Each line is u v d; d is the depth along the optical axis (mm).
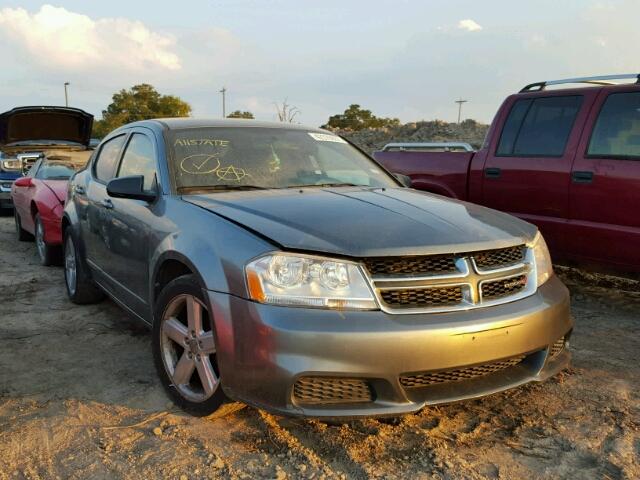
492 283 3018
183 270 3455
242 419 3236
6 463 2840
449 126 26000
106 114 57000
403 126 27625
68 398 3525
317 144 4578
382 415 2711
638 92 5004
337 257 2791
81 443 3004
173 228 3416
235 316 2830
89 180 5152
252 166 4047
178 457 2869
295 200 3441
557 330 3178
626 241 4926
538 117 5691
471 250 2953
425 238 2934
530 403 3471
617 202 4961
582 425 3211
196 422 3205
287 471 2768
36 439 3047
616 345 4418
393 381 2707
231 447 2963
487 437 3096
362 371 2672
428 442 3027
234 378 2854
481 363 2855
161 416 3271
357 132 28906
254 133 4406
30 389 3666
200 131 4230
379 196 3662
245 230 3006
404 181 4703
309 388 2727
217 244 3025
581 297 5684
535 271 3264
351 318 2707
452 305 2863
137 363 4082
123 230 4090
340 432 3115
